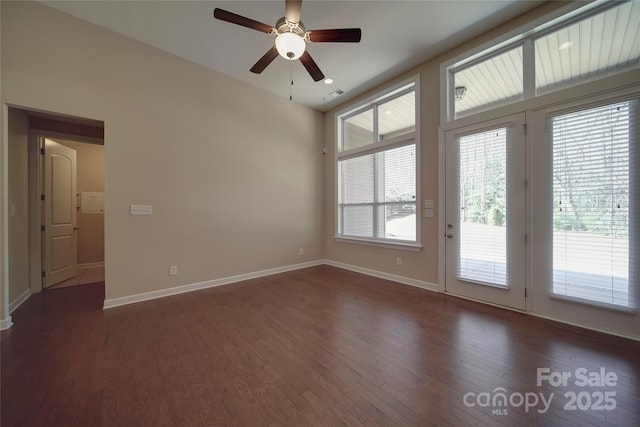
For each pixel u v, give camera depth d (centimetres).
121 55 300
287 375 174
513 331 232
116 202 298
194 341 220
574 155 238
